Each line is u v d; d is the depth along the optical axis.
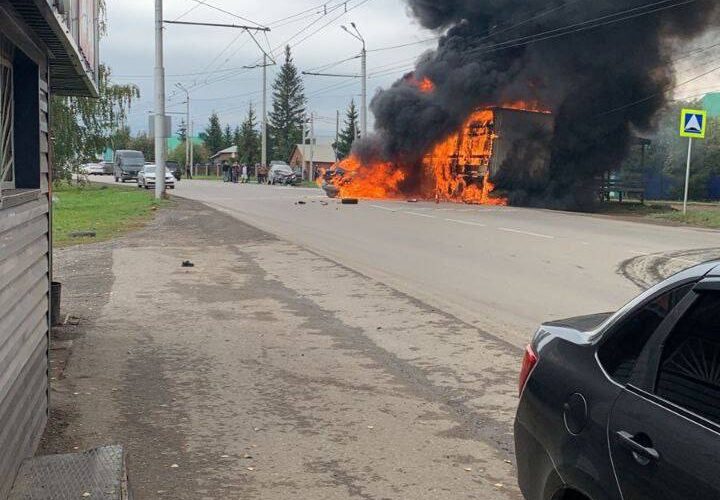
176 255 13.85
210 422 5.11
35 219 4.30
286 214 24.56
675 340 2.40
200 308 8.99
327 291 10.23
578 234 18.02
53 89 7.40
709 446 2.07
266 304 9.29
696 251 14.49
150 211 25.14
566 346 2.94
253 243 15.85
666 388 2.34
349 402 5.58
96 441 4.70
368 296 9.88
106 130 42.31
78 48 5.35
